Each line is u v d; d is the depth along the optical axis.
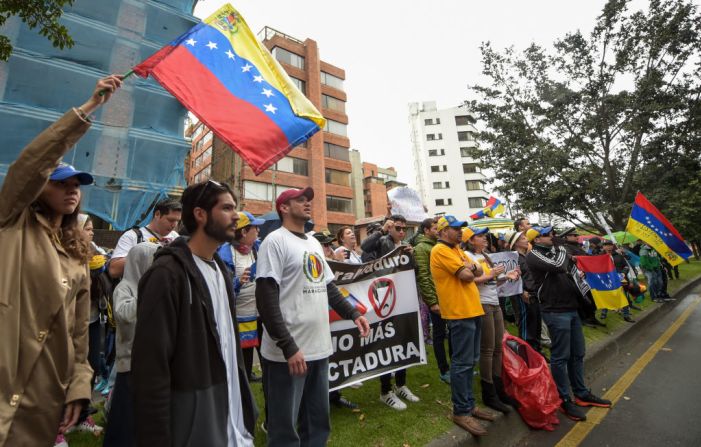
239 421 1.73
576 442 3.22
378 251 5.16
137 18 14.62
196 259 1.73
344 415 3.32
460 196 49.03
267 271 2.17
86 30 13.12
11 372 1.43
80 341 1.80
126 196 13.15
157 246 2.46
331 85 31.27
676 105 12.95
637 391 4.32
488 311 3.53
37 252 1.61
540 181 14.02
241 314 3.52
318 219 26.53
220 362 1.60
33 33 12.01
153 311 1.41
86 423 2.93
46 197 1.72
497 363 3.59
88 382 1.71
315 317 2.31
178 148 14.47
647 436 3.28
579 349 3.99
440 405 3.51
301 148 26.98
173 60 2.97
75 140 1.68
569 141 14.55
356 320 2.57
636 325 7.09
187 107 2.89
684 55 13.14
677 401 3.97
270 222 5.17
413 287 4.07
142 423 1.31
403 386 3.74
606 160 14.47
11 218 1.58
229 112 2.99
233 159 25.45
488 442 3.03
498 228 10.35
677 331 7.16
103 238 12.79
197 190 1.72
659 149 13.91
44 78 12.13
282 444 2.10
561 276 3.86
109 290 3.33
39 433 1.49
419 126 52.59
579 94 14.23
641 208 8.23
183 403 1.44
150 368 1.35
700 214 13.03
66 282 1.67
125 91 13.83
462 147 50.53
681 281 13.80
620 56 13.69
